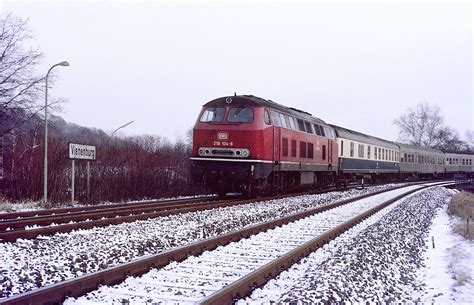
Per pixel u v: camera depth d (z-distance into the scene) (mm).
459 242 11859
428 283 7621
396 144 48219
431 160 59688
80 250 7961
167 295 5793
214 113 18422
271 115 18688
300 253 8430
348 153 31594
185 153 26766
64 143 21312
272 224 12047
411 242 11312
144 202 19688
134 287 6160
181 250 7938
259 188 18969
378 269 7660
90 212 14117
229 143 17797
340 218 14664
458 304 6332
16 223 11188
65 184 20062
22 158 19938
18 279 6082
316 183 26359
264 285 6484
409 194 29406
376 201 22219
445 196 31125
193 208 14703
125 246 8383
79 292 5652
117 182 22031
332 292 5688
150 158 24203
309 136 23234
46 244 8562
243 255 8500
